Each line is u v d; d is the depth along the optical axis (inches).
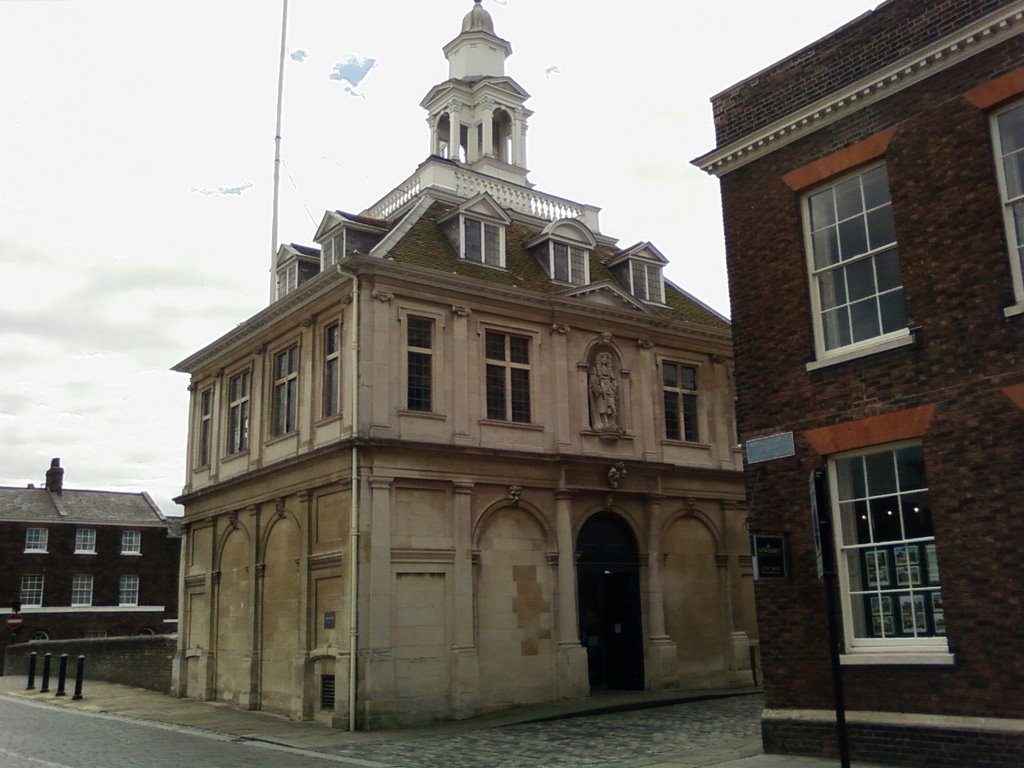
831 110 547.5
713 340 1067.3
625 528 963.3
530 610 869.2
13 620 1818.4
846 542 518.6
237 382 1061.8
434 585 812.6
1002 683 440.5
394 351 834.2
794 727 525.3
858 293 536.7
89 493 2331.4
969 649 454.9
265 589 926.4
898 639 490.6
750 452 571.5
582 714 796.0
